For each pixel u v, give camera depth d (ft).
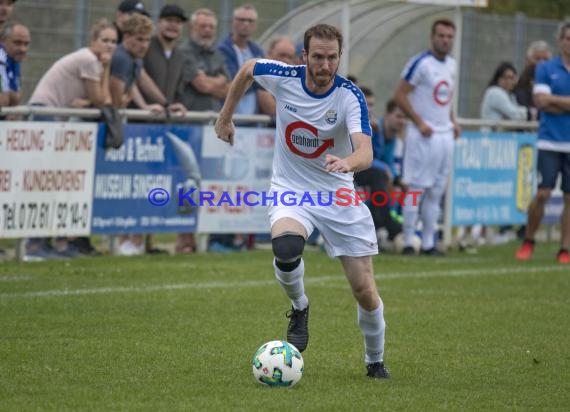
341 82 64.85
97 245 136.36
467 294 103.45
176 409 56.85
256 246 138.92
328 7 143.84
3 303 88.22
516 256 136.26
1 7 111.24
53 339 74.84
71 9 145.28
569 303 99.71
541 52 160.25
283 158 67.62
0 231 110.73
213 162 127.75
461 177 146.72
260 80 66.74
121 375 64.75
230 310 89.51
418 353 74.84
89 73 117.19
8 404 56.90
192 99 128.77
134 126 120.67
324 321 86.22
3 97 112.47
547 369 70.69
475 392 63.52
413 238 137.69
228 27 156.35
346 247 65.98
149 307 89.20
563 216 132.67
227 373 66.33
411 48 160.97
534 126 156.76
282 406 57.98
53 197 114.73
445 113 134.92
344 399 60.34
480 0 142.41
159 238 148.56
